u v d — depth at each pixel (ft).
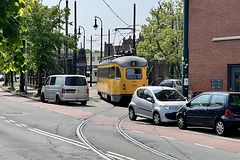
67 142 37.11
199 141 37.73
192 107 46.26
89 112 70.28
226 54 63.62
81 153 31.30
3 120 56.39
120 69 84.64
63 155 30.45
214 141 37.73
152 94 54.39
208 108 43.21
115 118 61.00
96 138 39.70
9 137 40.16
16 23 13.50
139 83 85.35
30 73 193.77
